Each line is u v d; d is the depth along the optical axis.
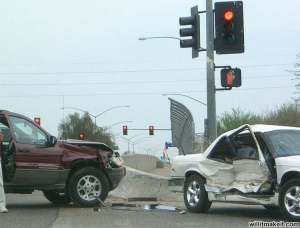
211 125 19.67
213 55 19.69
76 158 15.59
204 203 14.47
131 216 13.72
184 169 15.13
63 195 17.03
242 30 18.95
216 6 18.98
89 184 15.70
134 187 19.09
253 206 16.52
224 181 14.15
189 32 19.58
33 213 14.22
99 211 14.75
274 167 13.02
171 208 15.51
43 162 15.35
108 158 15.96
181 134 22.44
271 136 13.39
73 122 94.00
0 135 14.57
